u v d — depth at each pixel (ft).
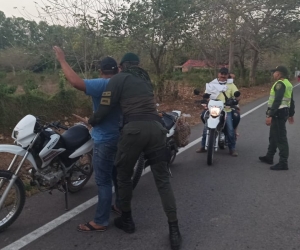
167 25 50.24
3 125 27.99
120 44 47.19
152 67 56.85
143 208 16.51
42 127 14.49
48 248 12.90
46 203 16.71
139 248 13.04
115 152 14.17
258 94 81.35
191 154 25.77
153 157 13.26
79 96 35.88
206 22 59.21
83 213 15.79
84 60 38.88
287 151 22.20
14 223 14.73
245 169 22.44
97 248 12.97
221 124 24.49
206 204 17.03
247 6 71.72
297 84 136.46
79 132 16.05
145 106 13.25
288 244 13.43
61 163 15.44
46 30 39.24
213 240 13.67
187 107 49.55
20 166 14.16
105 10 46.11
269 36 92.94
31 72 94.27
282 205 16.97
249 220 15.37
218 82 25.00
